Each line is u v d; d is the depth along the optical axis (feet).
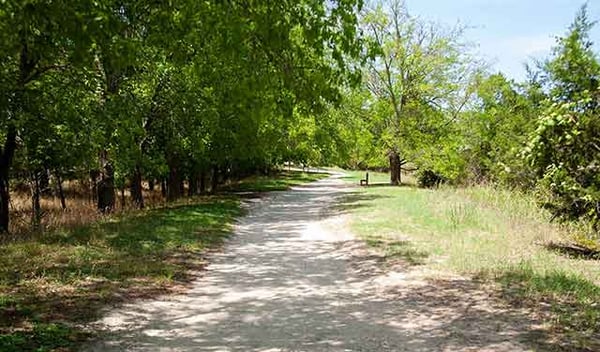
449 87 119.44
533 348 19.11
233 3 20.72
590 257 35.65
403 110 120.57
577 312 23.32
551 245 39.75
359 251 41.32
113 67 20.45
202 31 21.79
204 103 75.15
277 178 180.86
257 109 23.26
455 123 118.83
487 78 118.93
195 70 25.67
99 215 62.44
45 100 48.98
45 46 21.25
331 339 20.80
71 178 97.60
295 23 21.36
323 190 123.85
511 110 111.96
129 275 32.07
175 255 39.65
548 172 38.32
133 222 55.42
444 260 35.63
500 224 49.24
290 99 23.06
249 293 28.91
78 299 26.07
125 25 19.66
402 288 29.17
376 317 23.85
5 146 52.90
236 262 38.40
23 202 94.02
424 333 21.30
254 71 22.12
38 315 22.99
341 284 30.96
